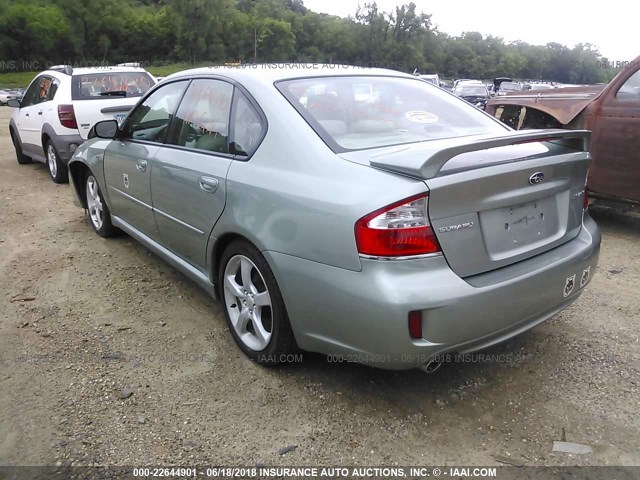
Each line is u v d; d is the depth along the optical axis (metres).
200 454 2.39
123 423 2.58
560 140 2.95
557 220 2.80
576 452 2.40
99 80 7.62
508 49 130.62
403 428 2.55
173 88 3.84
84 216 5.97
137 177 3.98
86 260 4.63
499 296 2.39
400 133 2.93
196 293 3.99
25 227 5.58
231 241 3.08
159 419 2.61
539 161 2.58
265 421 2.60
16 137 9.20
